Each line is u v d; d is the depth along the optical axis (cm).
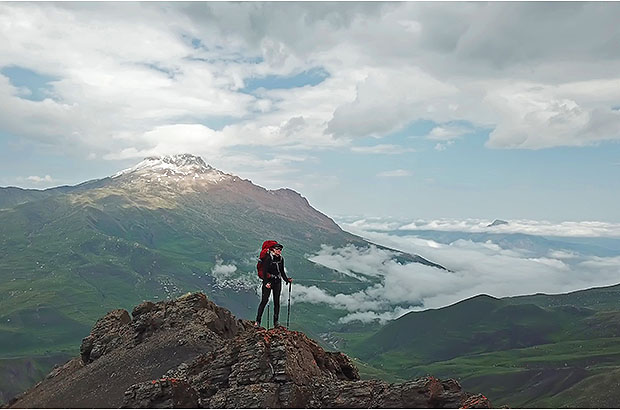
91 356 5972
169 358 5078
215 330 5759
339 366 4369
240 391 3525
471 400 3300
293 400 3475
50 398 4994
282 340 3891
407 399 3406
